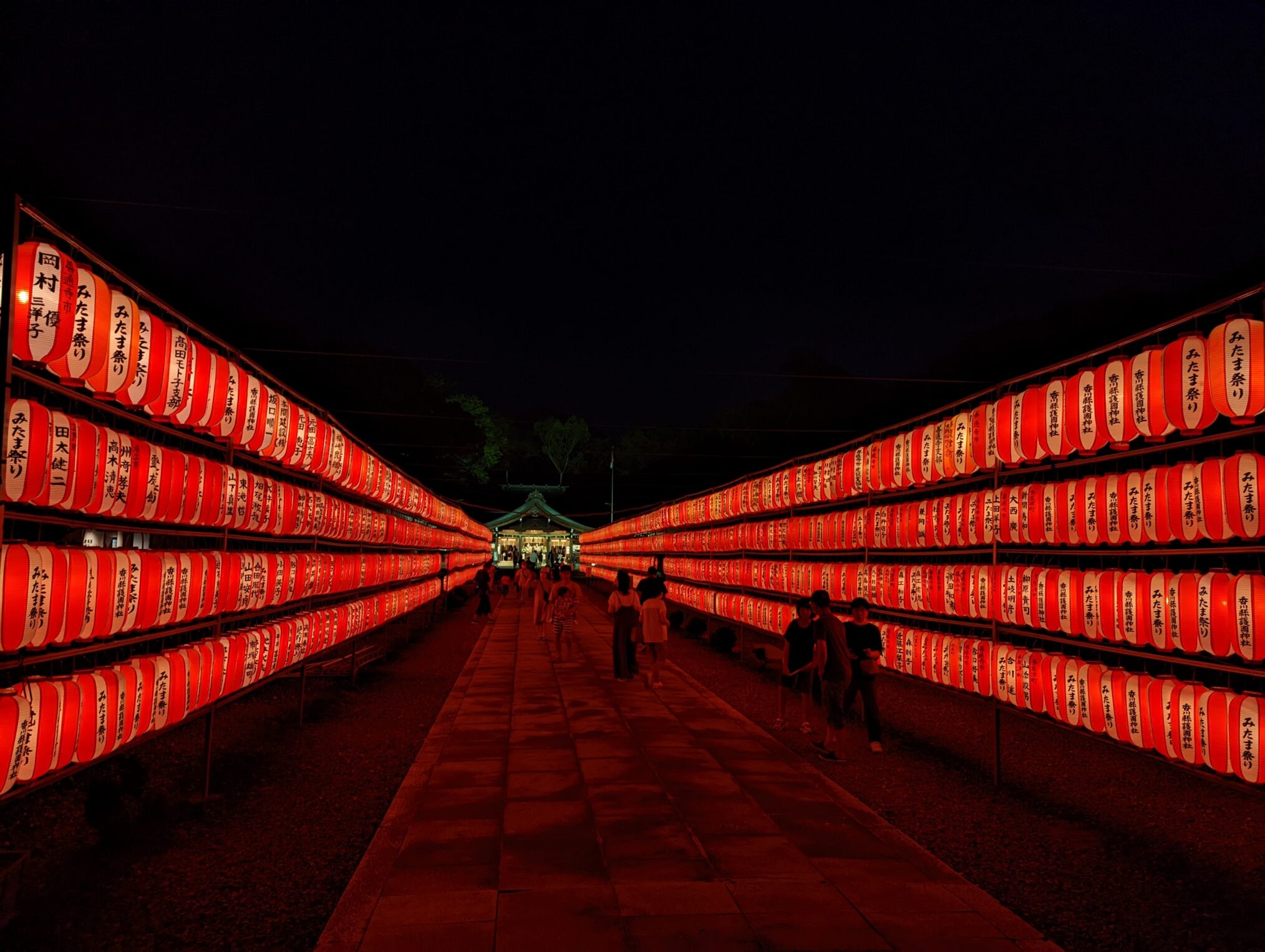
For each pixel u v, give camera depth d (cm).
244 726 859
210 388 554
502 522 4809
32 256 380
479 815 557
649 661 1390
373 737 817
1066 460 598
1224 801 610
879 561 1122
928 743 795
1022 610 618
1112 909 425
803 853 485
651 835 517
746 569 1355
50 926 388
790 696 1073
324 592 874
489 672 1259
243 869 473
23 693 385
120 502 455
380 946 366
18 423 373
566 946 367
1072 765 712
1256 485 434
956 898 424
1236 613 442
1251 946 386
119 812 490
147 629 548
